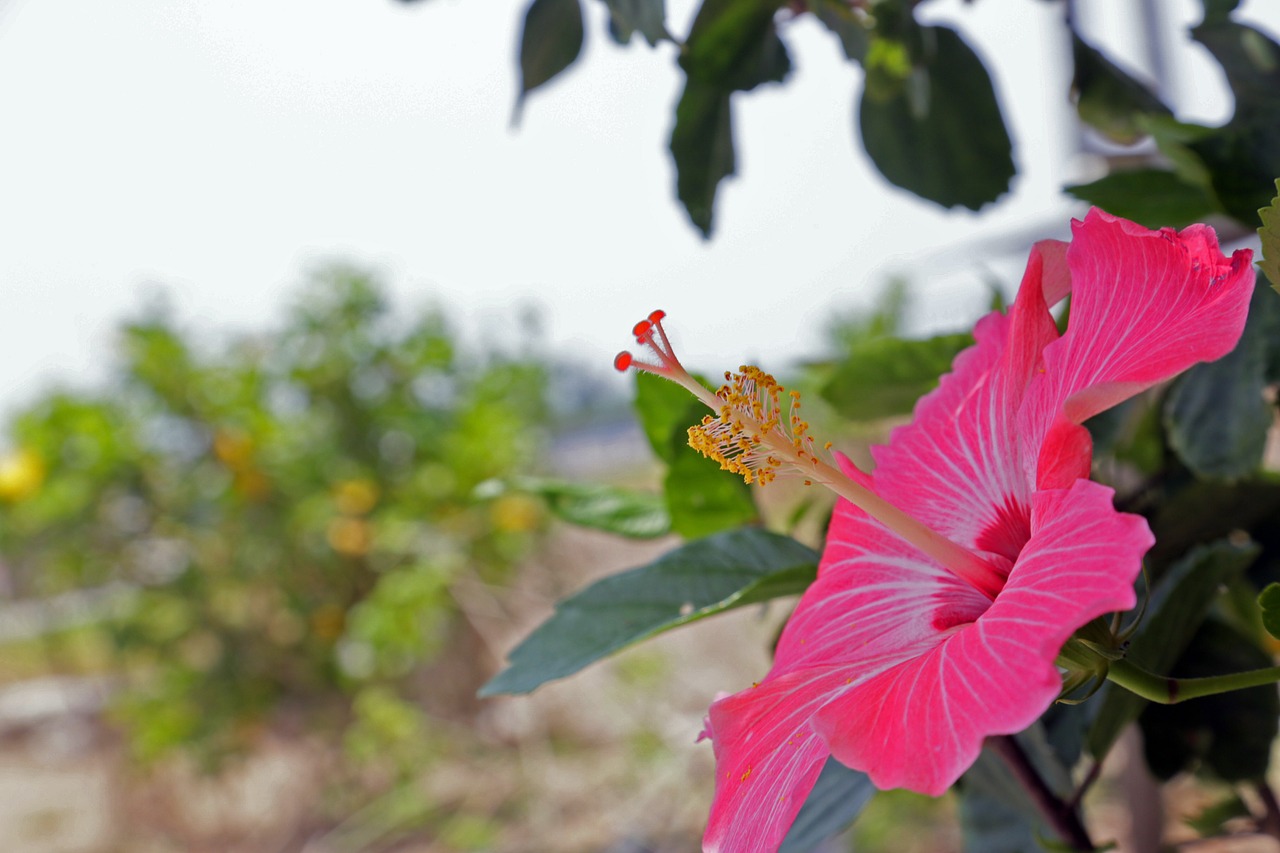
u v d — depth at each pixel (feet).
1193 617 0.80
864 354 0.93
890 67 0.93
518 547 3.67
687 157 1.02
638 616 0.74
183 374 3.63
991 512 0.67
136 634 3.68
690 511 0.88
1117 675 0.54
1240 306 0.51
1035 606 0.50
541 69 1.01
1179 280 0.54
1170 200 0.85
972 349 0.74
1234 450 0.77
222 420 3.63
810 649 0.66
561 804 3.23
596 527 0.91
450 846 3.27
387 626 3.30
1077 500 0.51
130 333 3.57
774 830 0.54
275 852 3.63
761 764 0.58
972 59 1.06
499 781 3.41
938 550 0.63
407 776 3.50
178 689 3.67
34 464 3.51
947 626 0.63
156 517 3.69
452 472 3.63
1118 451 1.03
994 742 0.77
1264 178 0.77
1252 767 0.87
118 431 3.60
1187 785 1.74
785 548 0.76
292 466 3.69
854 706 0.54
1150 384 0.51
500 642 3.63
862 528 0.70
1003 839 0.92
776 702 0.60
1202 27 0.87
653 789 3.14
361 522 3.61
